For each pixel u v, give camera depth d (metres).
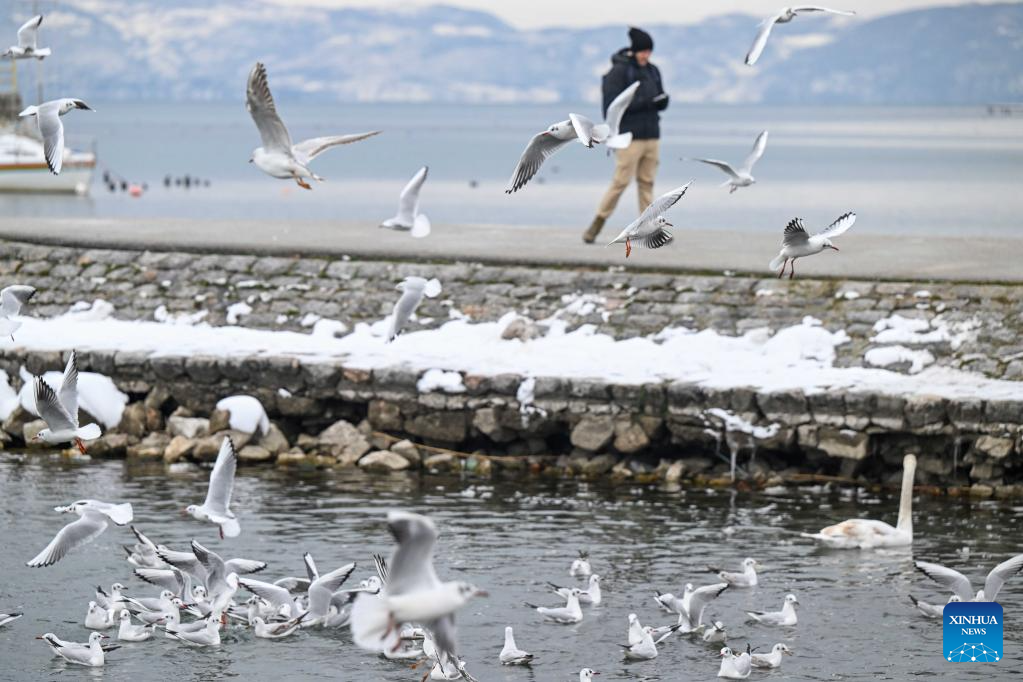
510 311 24.83
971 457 20.58
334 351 23.97
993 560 17.62
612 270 25.39
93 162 69.62
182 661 14.80
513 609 16.12
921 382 21.50
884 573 17.27
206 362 23.52
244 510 19.86
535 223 52.84
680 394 21.64
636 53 27.52
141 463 22.67
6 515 19.50
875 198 67.81
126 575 17.41
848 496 20.64
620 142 12.83
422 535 8.02
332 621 15.87
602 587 16.81
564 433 22.62
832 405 21.00
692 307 24.20
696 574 17.20
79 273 27.45
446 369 22.80
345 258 26.75
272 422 23.50
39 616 16.05
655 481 21.67
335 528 19.00
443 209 61.06
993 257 26.12
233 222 31.64
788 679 14.18
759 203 64.94
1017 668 14.40
